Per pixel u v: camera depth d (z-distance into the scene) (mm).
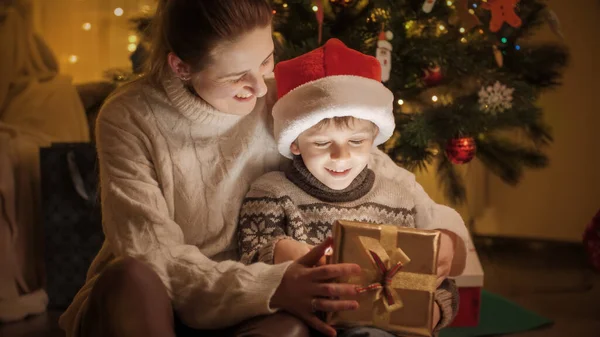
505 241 3434
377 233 1245
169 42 1319
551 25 2529
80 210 2611
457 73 2436
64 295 2650
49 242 2631
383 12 2307
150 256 1273
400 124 2406
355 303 1189
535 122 2584
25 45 3148
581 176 3359
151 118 1414
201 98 1390
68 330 1392
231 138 1464
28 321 2520
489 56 2457
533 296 2756
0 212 2566
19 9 3164
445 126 2367
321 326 1199
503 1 2225
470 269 2361
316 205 1427
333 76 1352
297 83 1386
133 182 1362
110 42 3525
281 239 1341
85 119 3102
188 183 1429
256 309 1195
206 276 1238
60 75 3184
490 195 3479
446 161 2572
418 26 2396
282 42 2268
